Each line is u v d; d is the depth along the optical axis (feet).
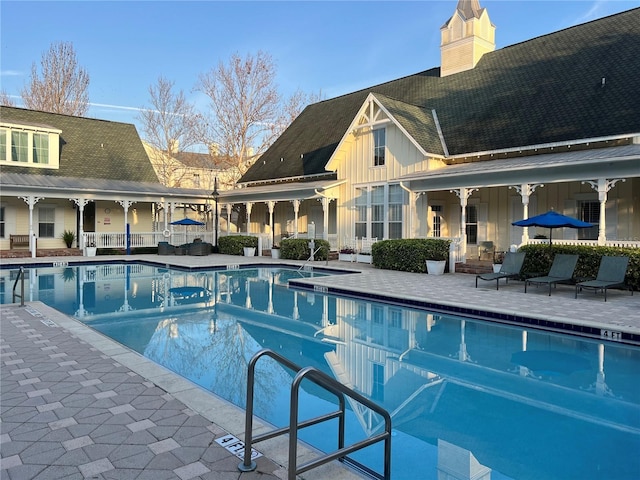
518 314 30.37
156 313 35.96
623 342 25.62
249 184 96.89
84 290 47.26
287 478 10.52
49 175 82.48
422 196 63.41
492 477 12.35
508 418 16.52
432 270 53.93
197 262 68.18
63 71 126.93
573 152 49.75
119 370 18.65
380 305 38.88
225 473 10.87
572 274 39.83
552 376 21.29
